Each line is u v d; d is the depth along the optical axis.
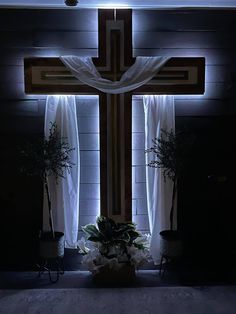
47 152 2.78
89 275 3.04
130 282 2.88
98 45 3.00
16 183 3.12
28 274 3.08
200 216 3.19
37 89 2.99
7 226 3.15
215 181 3.18
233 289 2.77
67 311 2.45
